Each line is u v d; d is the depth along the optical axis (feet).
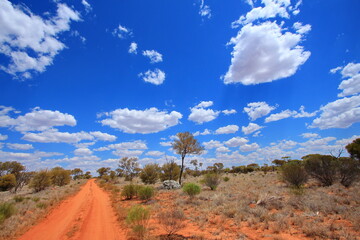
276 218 31.99
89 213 49.75
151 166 125.18
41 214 47.32
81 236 31.07
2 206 40.04
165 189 93.45
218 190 74.08
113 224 38.11
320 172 67.62
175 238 26.94
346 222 28.73
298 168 66.90
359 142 119.65
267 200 43.65
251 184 86.33
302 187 60.03
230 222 33.32
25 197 77.00
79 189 124.26
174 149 109.70
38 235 32.42
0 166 135.44
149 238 26.86
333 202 38.37
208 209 42.80
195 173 205.98
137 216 29.53
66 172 171.22
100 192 104.99
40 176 118.32
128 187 74.49
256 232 27.68
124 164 192.85
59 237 31.14
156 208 49.08
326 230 24.97
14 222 37.68
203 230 30.25
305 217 32.19
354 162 63.26
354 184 62.80
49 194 90.48
